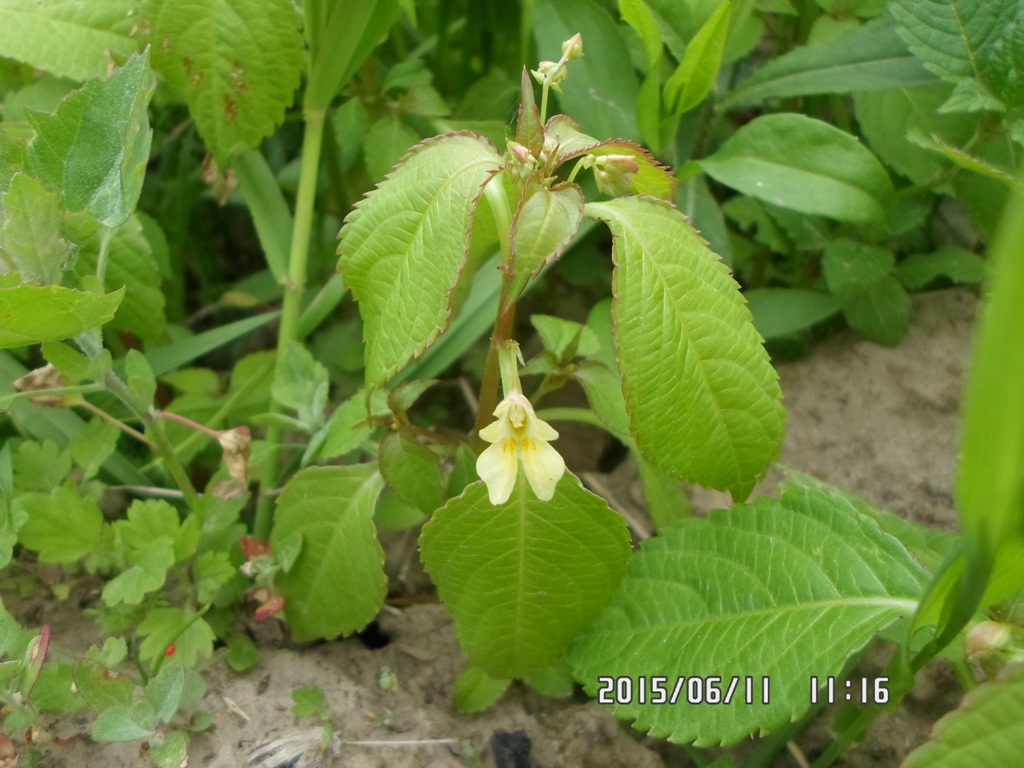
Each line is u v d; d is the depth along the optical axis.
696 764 0.14
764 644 0.12
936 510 0.18
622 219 0.12
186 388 0.19
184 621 0.14
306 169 0.18
